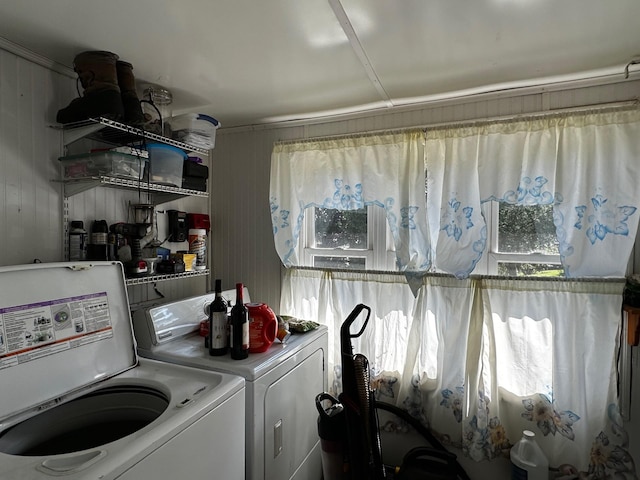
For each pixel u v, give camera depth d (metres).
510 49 1.37
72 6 1.10
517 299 1.78
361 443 1.56
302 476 1.75
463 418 1.81
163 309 1.76
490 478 1.82
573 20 1.18
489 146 1.75
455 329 1.84
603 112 1.58
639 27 1.21
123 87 1.45
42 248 1.46
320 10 1.12
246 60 1.47
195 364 1.50
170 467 0.95
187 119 1.84
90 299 1.32
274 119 2.27
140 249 1.74
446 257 1.81
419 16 1.16
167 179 1.73
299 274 2.26
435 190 1.90
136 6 1.10
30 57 1.41
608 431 1.61
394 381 2.03
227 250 2.52
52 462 0.81
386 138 1.98
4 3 1.08
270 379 1.49
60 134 1.53
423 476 1.65
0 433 1.00
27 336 1.10
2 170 1.34
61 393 1.15
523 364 1.77
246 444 1.38
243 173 2.46
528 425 1.77
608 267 1.57
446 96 1.85
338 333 2.13
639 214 1.54
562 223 1.64
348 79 1.65
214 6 1.10
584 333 1.65
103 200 1.72
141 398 1.28
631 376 1.59
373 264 2.12
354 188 2.06
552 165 1.67
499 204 1.88
